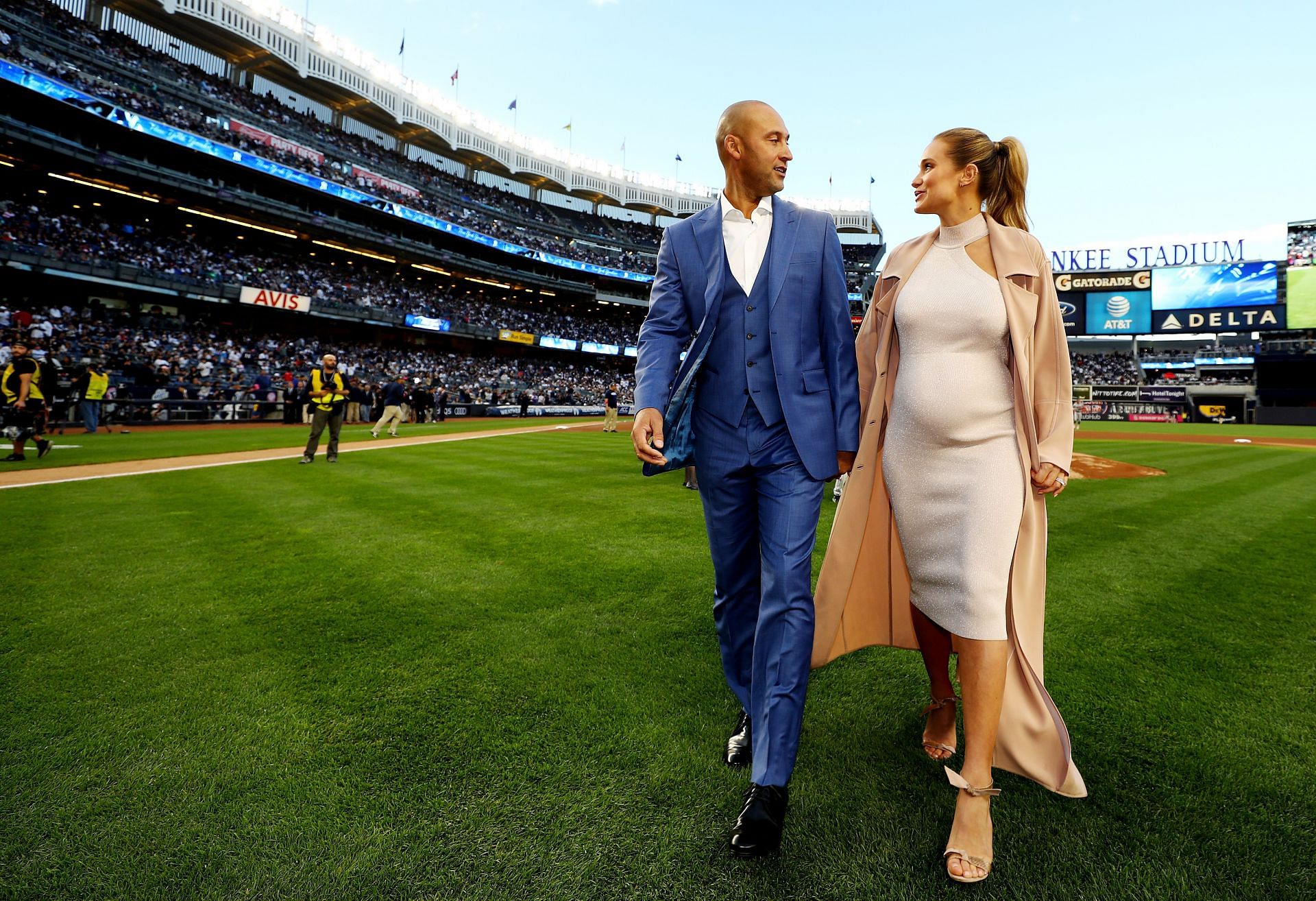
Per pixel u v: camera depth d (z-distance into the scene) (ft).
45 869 4.21
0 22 77.82
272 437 46.50
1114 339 153.38
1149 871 4.24
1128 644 8.36
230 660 7.72
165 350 78.79
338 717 6.33
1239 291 127.24
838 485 19.19
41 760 5.51
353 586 10.78
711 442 5.69
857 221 203.21
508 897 3.99
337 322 112.68
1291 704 6.64
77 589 10.46
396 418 48.42
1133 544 14.34
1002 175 5.41
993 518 4.96
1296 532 15.67
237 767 5.43
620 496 20.92
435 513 17.65
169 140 84.28
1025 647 5.00
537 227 161.68
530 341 136.46
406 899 3.98
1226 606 9.92
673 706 6.57
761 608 5.24
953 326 5.19
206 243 100.89
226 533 14.83
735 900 3.99
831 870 4.28
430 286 138.92
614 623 9.05
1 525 15.16
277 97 124.77
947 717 5.68
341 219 113.80
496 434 57.21
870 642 6.28
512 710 6.48
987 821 4.34
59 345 67.67
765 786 4.56
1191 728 6.15
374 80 128.98
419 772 5.37
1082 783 4.79
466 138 151.12
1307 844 4.47
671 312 5.86
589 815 4.83
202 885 4.09
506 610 9.63
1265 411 118.73
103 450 33.73
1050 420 5.11
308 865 4.27
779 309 5.47
